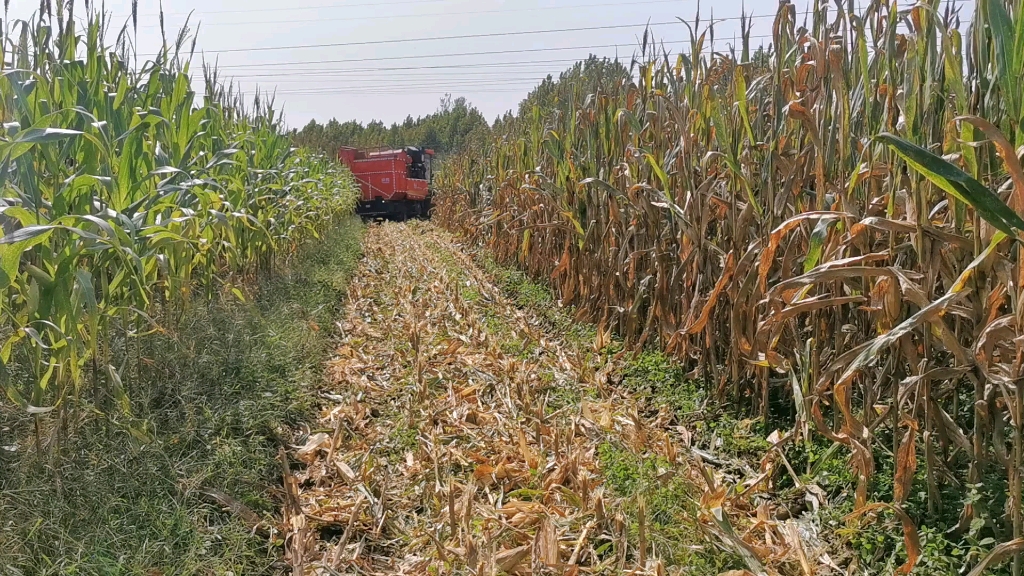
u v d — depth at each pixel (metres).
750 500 3.51
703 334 4.96
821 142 3.39
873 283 3.25
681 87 5.44
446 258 12.46
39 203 2.97
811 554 2.98
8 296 3.31
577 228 6.72
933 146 2.92
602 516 3.21
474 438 4.35
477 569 2.87
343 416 4.76
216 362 4.75
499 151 11.36
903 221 2.75
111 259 3.48
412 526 3.48
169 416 3.94
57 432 3.18
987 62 2.63
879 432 3.69
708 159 4.45
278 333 5.81
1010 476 2.59
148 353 4.46
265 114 9.18
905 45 3.20
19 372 3.62
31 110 3.28
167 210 4.40
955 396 3.10
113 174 3.53
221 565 2.86
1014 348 2.55
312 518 3.48
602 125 6.55
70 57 3.92
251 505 3.44
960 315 2.75
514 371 5.50
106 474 3.20
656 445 4.08
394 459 4.13
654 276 5.67
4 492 2.81
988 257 2.46
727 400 4.71
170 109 4.64
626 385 5.31
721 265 4.43
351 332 7.31
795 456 3.82
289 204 8.46
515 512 3.41
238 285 6.84
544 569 2.91
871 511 3.07
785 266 3.50
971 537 2.74
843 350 3.70
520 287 9.23
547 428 4.27
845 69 3.55
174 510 3.08
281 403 4.61
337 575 3.03
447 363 5.90
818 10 3.65
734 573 2.76
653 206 5.34
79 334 3.32
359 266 12.06
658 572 2.73
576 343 6.44
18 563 2.51
